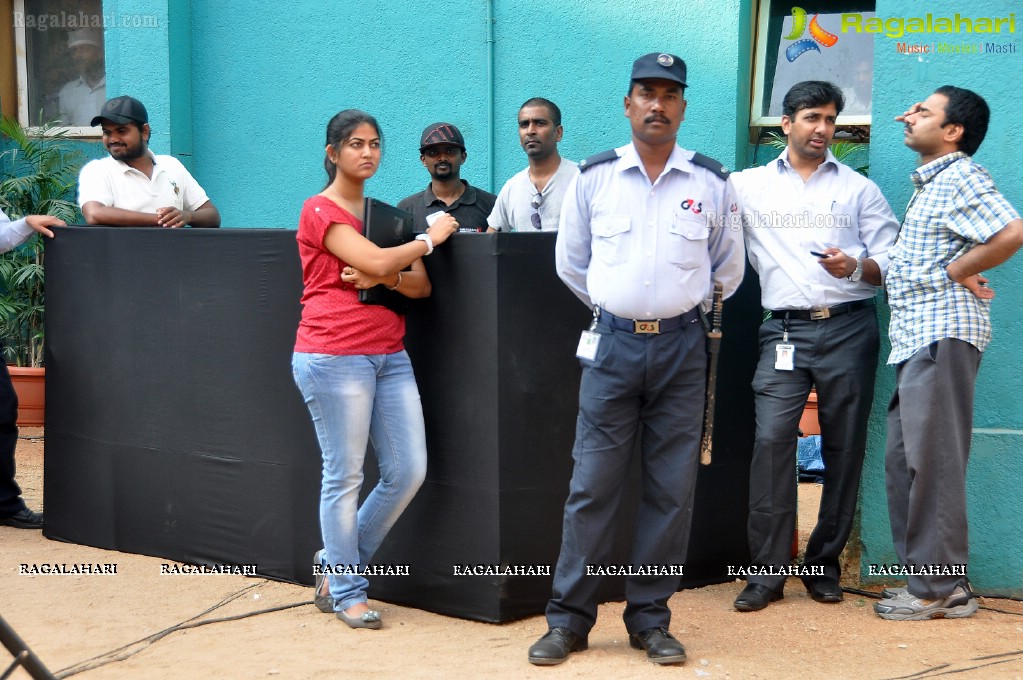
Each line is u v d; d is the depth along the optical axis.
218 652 3.84
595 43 6.33
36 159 8.16
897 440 4.39
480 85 6.66
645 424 3.79
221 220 7.50
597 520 3.76
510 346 4.09
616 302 3.63
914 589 4.28
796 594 4.66
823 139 4.38
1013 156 4.48
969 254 4.07
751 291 4.71
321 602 4.30
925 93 4.61
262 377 4.71
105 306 5.20
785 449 4.43
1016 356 4.50
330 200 4.01
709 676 3.62
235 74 7.36
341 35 7.02
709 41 6.04
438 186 5.54
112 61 7.67
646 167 3.66
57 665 3.70
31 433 8.30
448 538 4.25
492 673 3.63
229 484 4.85
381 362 4.09
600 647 3.92
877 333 4.43
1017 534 4.52
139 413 5.11
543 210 5.27
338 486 4.09
